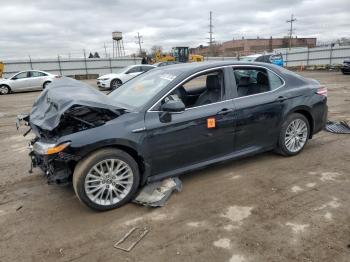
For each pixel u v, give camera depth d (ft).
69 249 9.66
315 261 8.56
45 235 10.45
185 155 13.04
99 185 11.50
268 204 11.68
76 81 14.39
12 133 25.64
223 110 13.55
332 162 15.52
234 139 14.15
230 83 14.10
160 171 12.75
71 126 11.66
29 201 12.91
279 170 14.74
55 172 11.25
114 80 63.21
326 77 74.28
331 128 21.42
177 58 131.44
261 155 16.76
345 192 12.37
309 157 16.28
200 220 10.84
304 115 16.51
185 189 13.19
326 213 10.89
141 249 9.46
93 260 9.11
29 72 67.41
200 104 13.64
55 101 11.78
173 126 12.44
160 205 11.80
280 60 84.89
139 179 12.38
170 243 9.67
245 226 10.35
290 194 12.39
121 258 9.12
